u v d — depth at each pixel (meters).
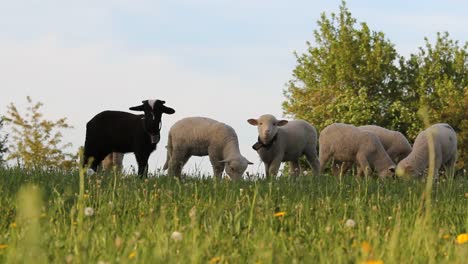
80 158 5.79
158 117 18.95
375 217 8.45
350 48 56.31
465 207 10.33
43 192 10.55
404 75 57.81
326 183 13.70
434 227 8.17
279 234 7.14
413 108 55.56
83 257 5.33
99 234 6.77
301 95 55.00
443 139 19.95
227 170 18.02
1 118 34.00
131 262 5.33
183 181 13.12
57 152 44.53
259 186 11.84
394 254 5.48
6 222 8.12
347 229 7.15
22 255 5.08
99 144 20.17
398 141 23.39
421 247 6.16
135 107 19.64
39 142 44.28
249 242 6.59
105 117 20.19
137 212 8.99
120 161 22.55
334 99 51.88
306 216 8.56
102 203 9.80
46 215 7.86
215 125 18.41
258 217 8.08
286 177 15.89
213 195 10.97
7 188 11.23
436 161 19.86
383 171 20.05
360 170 20.67
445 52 59.81
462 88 58.50
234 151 18.12
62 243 6.01
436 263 5.79
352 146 20.09
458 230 8.42
